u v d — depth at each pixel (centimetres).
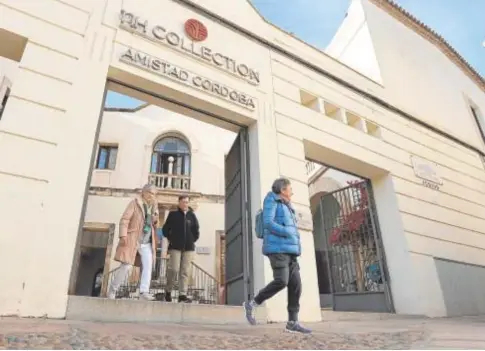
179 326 342
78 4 497
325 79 772
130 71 502
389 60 990
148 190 510
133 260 450
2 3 440
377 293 714
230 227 647
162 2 596
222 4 680
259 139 596
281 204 338
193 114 591
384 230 745
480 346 244
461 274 773
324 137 689
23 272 341
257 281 513
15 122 391
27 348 171
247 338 262
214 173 1401
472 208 923
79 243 388
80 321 325
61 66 447
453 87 1230
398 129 863
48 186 385
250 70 644
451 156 972
